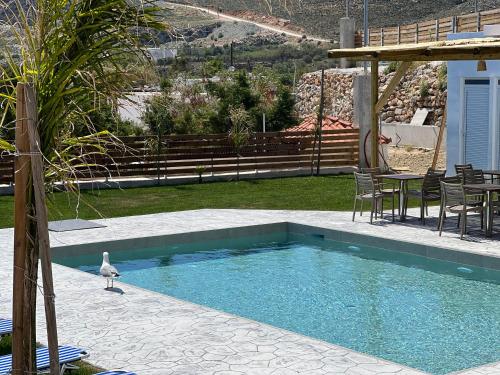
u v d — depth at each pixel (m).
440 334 9.77
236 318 9.79
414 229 15.39
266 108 31.31
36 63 5.07
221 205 19.41
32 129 4.95
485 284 12.24
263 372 7.79
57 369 5.18
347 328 10.10
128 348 8.62
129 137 23.39
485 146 18.30
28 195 5.13
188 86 29.59
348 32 35.72
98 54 5.14
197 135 24.23
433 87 32.03
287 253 14.81
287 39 52.25
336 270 13.38
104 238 14.85
